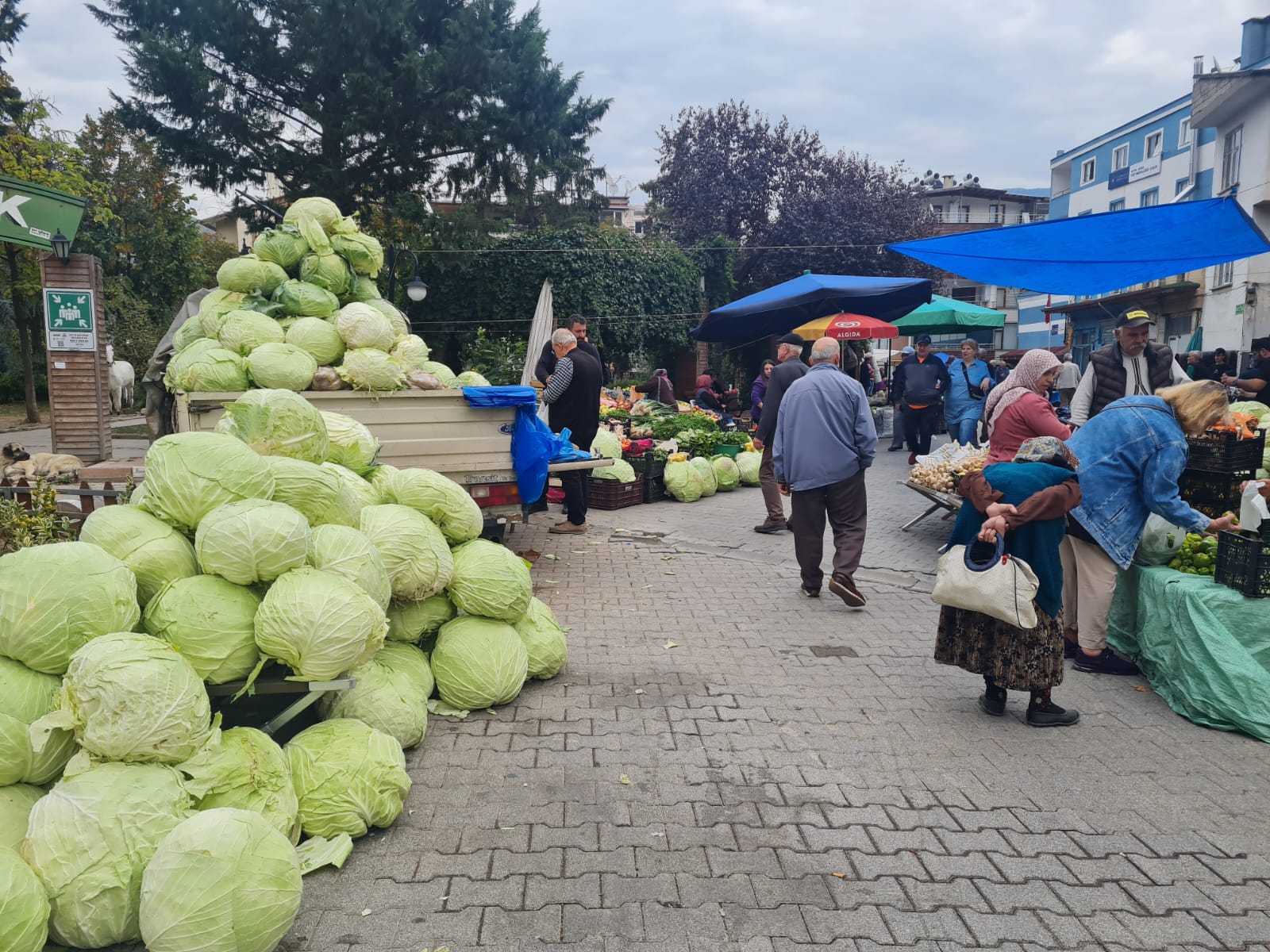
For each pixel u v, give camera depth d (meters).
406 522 4.48
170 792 2.71
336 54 22.02
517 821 3.53
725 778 3.93
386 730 3.94
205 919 2.43
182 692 2.82
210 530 3.31
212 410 6.30
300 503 3.84
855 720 4.62
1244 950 2.79
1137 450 4.99
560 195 27.64
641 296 28.94
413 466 6.79
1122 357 6.93
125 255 32.25
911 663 5.52
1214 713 4.52
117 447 18.94
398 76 22.62
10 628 2.86
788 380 9.45
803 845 3.38
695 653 5.68
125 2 22.28
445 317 28.08
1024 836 3.46
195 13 21.80
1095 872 3.22
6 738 2.72
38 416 25.72
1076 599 5.54
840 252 36.69
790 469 6.88
